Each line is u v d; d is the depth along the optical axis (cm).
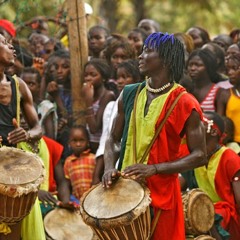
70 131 1700
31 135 1259
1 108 1236
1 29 1780
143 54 1187
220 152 1462
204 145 1177
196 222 1370
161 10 3250
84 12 1739
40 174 1162
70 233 1455
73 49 1736
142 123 1179
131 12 3162
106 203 1144
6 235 1188
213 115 1527
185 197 1380
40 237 1258
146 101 1190
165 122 1168
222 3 3180
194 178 1492
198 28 2170
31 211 1246
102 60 1753
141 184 1160
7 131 1241
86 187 1658
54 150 1598
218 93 1730
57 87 1798
